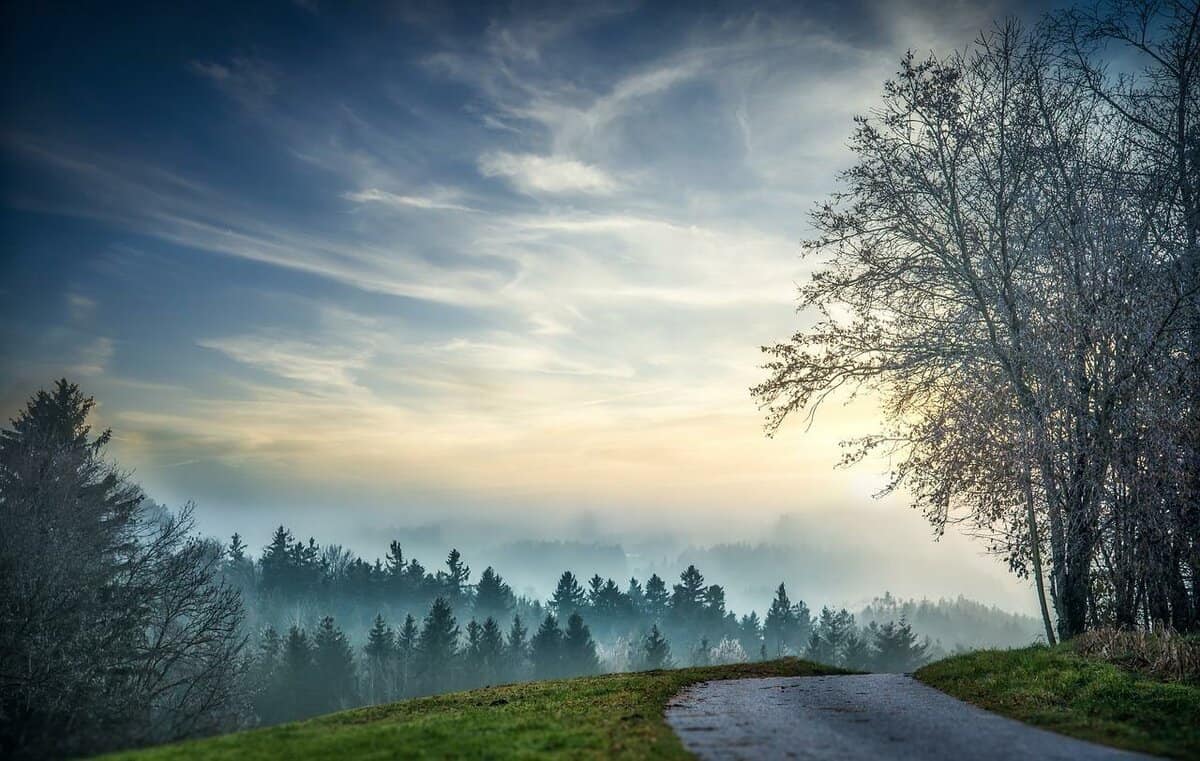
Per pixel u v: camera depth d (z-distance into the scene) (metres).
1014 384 25.31
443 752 11.23
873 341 28.52
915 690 19.58
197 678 38.41
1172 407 23.14
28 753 19.59
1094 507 24.16
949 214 28.33
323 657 93.50
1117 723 13.80
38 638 32.47
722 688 20.66
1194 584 24.83
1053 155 26.86
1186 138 25.80
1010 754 11.50
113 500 53.03
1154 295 23.92
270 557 152.50
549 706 17.28
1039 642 24.80
